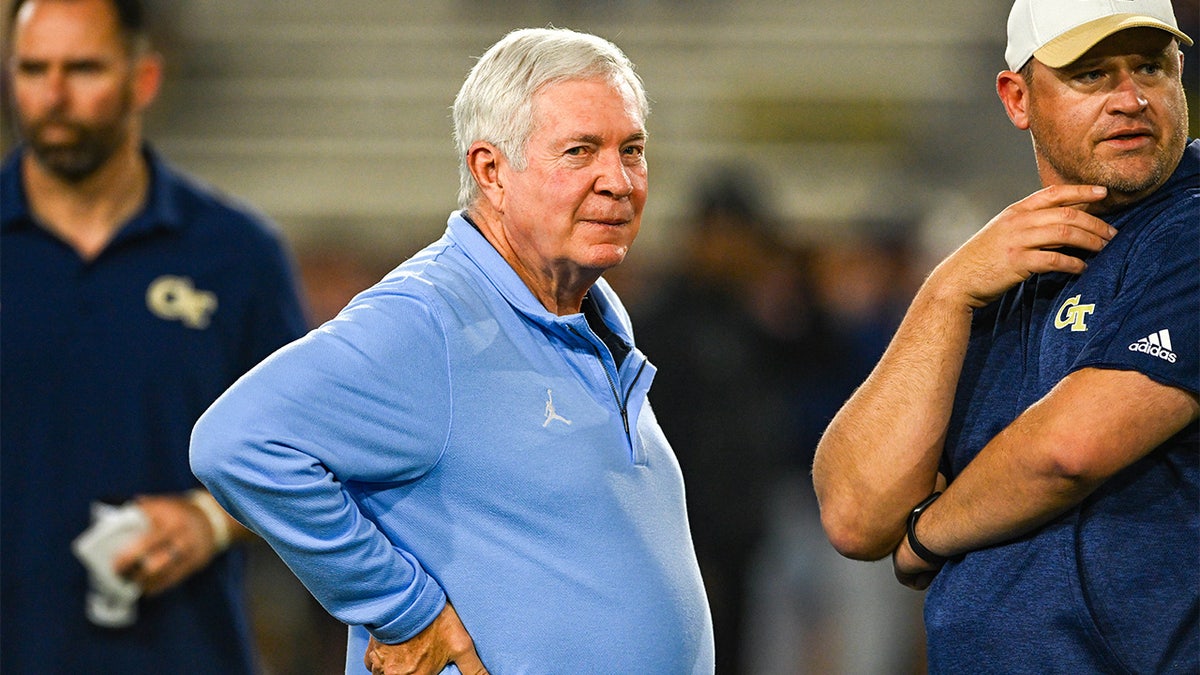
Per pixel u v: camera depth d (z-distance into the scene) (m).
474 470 9.62
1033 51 9.92
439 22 42.97
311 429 9.22
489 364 9.71
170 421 14.12
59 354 13.98
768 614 25.92
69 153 14.02
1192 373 9.20
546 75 9.88
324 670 24.98
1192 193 9.72
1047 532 9.77
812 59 41.72
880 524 10.39
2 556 13.88
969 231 30.50
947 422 10.26
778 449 22.81
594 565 9.73
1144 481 9.62
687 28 42.34
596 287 10.90
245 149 40.25
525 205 9.95
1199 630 9.47
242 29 42.53
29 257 14.14
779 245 24.97
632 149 10.12
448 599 9.66
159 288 14.27
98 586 13.76
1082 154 9.80
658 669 9.87
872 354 28.20
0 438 13.91
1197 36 29.92
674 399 21.66
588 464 9.80
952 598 10.09
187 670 14.19
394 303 9.59
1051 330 10.01
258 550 25.27
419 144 40.72
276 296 14.77
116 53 14.11
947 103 40.34
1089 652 9.59
